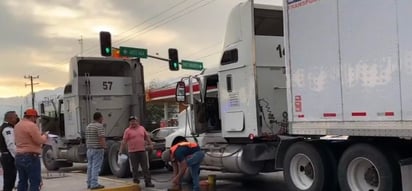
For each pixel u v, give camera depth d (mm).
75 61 16625
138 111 17422
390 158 7496
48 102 19125
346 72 7879
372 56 7441
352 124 7801
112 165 15289
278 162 9609
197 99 12406
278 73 10672
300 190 9031
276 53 10703
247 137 10609
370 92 7492
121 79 17266
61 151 18047
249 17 10445
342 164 8195
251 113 10469
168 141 13359
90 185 11156
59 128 18297
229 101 11062
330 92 8180
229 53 11023
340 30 7957
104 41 21688
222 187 11922
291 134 9289
